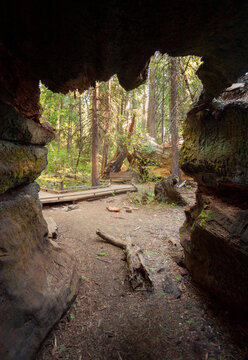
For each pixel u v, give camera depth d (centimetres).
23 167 237
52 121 993
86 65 169
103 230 514
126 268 345
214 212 244
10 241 192
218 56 168
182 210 716
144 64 176
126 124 1387
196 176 296
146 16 124
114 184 1239
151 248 422
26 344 169
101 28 130
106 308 254
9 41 144
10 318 164
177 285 300
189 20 129
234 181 208
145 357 193
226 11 121
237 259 207
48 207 716
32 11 117
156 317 241
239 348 198
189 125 295
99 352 197
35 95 229
